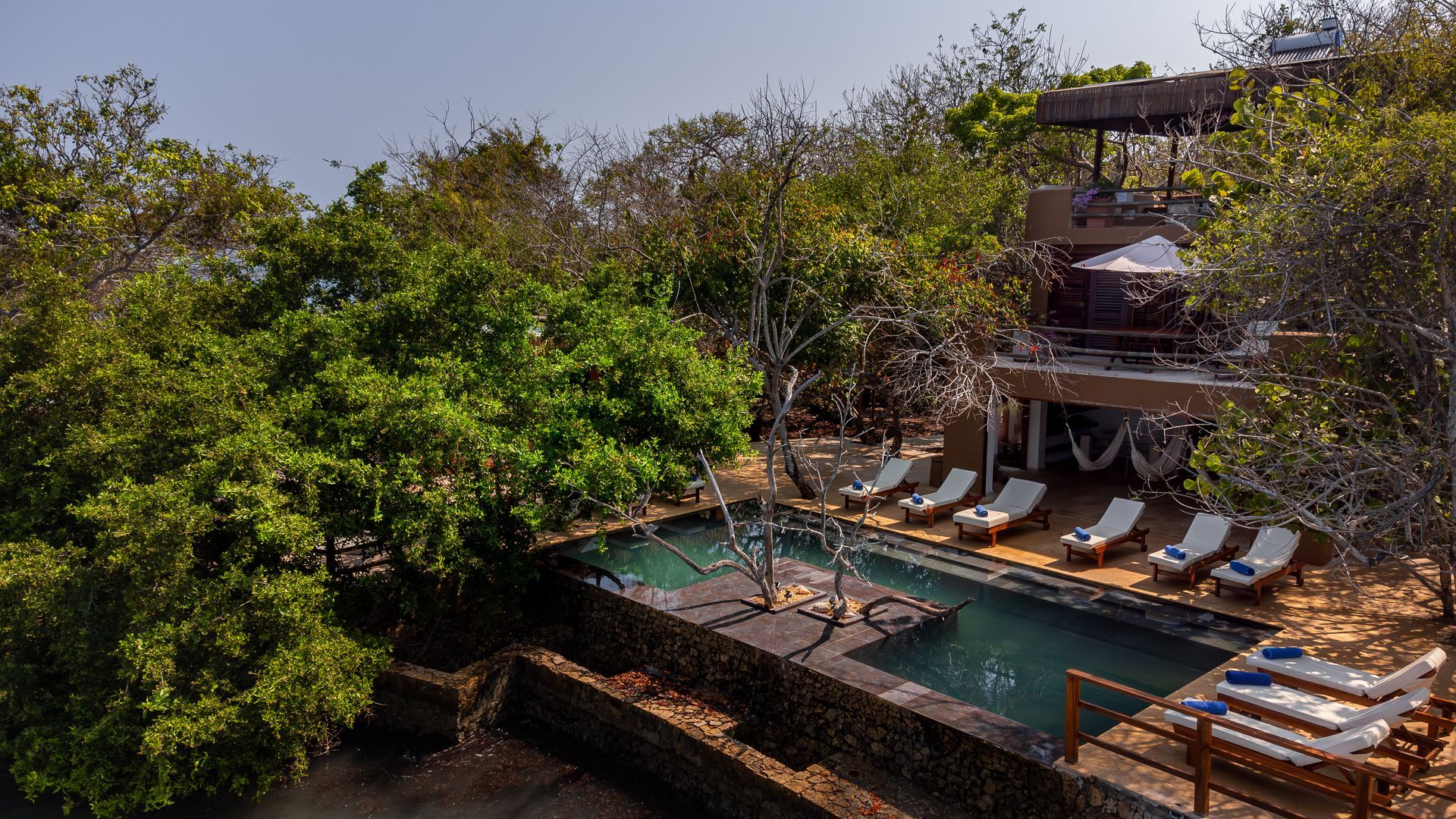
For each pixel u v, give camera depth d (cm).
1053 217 1842
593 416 1312
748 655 1113
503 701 1216
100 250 1672
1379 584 1245
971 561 1436
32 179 1705
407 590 1227
